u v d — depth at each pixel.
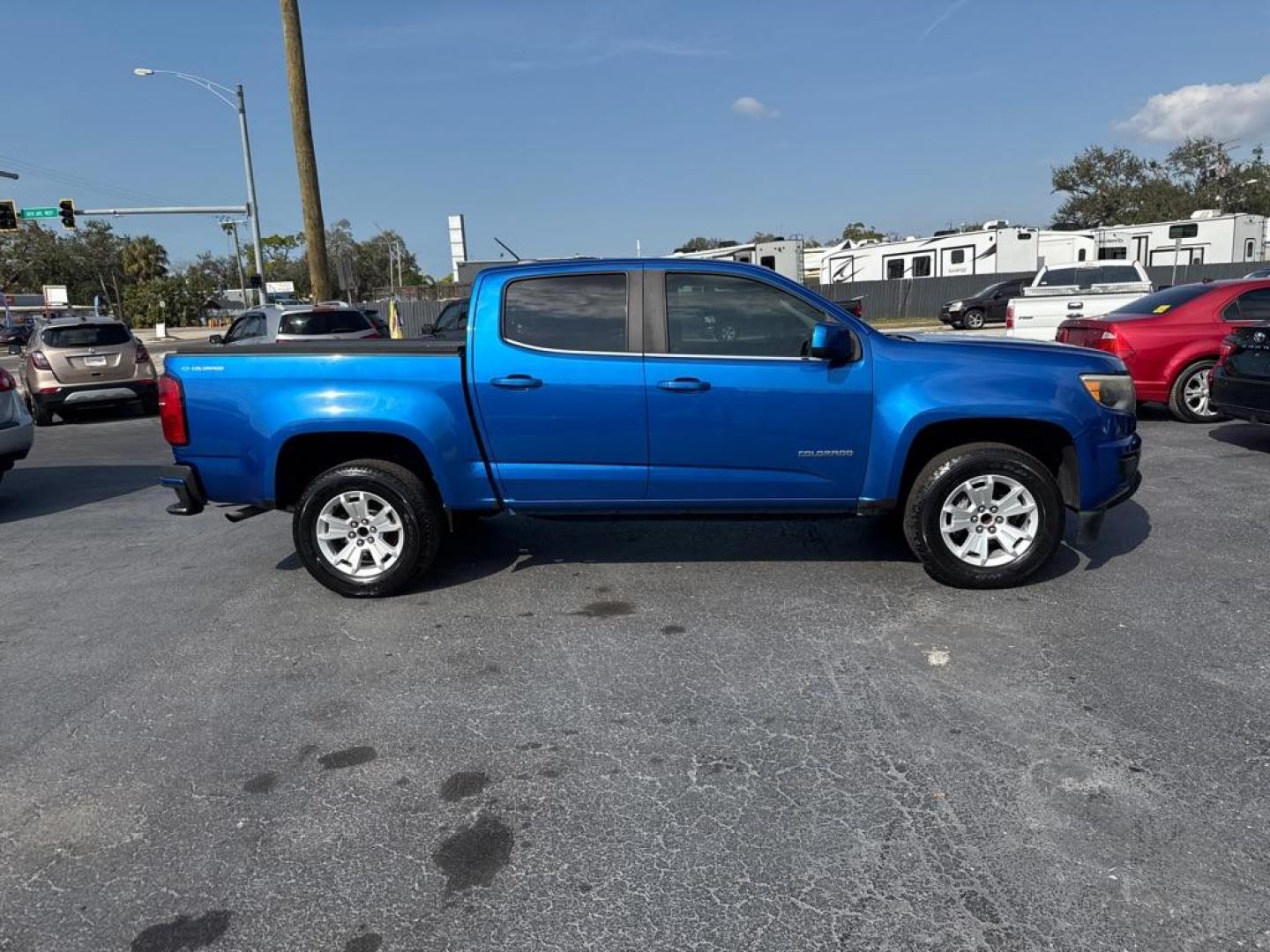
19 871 2.79
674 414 4.82
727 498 4.97
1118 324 10.13
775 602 4.86
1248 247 30.42
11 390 8.23
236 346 5.07
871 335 4.89
